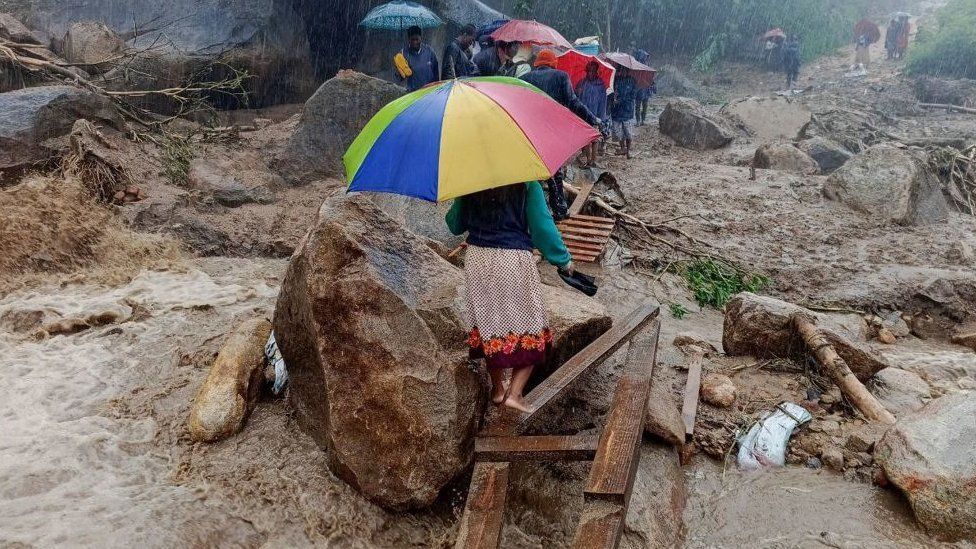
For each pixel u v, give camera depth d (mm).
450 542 3939
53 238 7449
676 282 8172
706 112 16516
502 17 17859
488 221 3756
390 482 3980
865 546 3982
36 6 13750
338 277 4027
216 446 4496
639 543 3992
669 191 11250
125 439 4559
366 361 3984
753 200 10766
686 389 5391
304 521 3951
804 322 5797
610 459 3584
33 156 8727
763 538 4125
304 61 15805
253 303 6656
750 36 30984
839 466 4684
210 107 12547
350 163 3609
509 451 3840
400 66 10516
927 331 7645
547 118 3535
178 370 5371
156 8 14172
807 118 16812
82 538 3637
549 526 4145
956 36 26094
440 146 3291
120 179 8727
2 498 3959
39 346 5777
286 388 4961
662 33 30641
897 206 9930
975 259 8664
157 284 7070
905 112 22812
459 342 4242
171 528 3756
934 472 4109
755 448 4844
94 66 12180
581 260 7895
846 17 34156
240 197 9367
